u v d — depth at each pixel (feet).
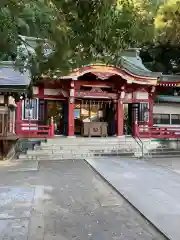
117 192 26.45
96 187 28.43
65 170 37.73
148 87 66.59
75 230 17.37
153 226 18.12
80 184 29.63
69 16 10.50
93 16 10.28
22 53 14.57
